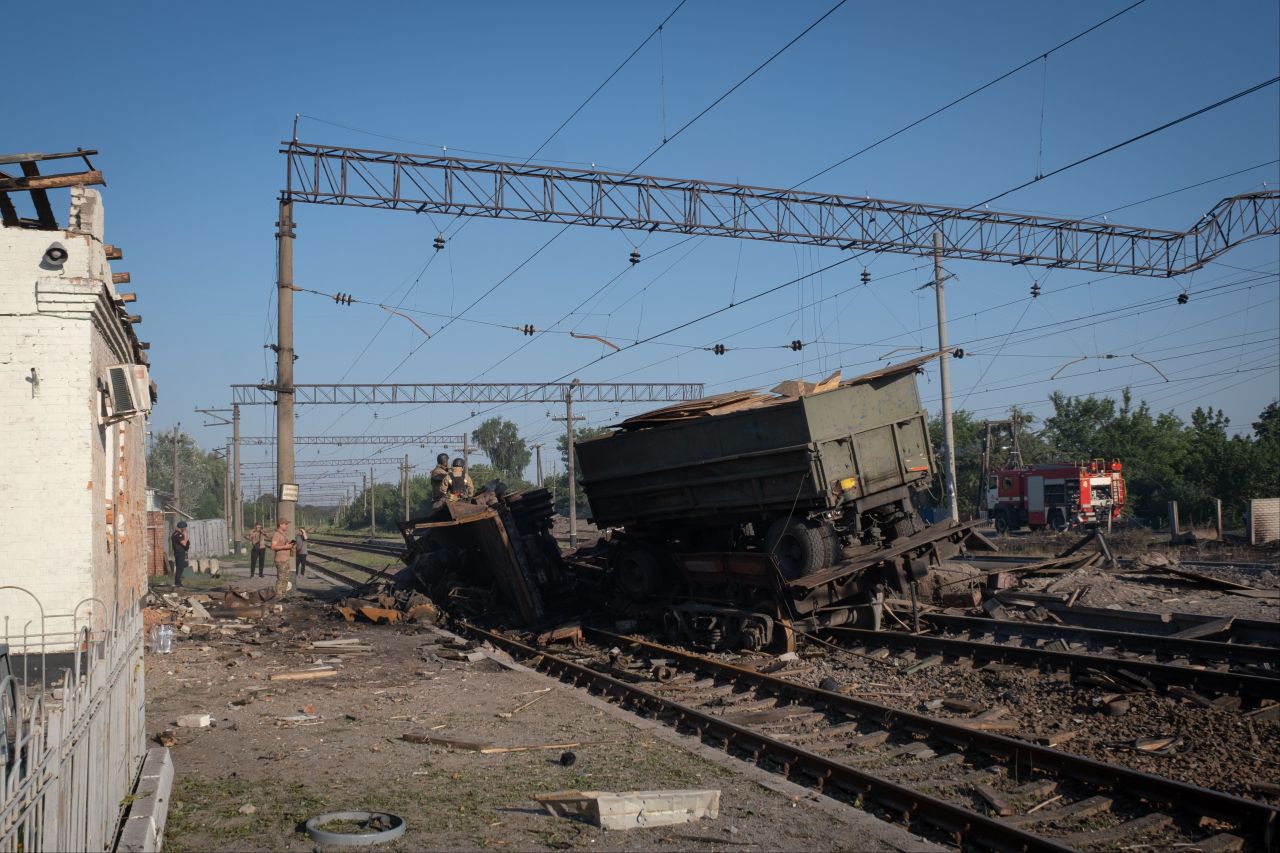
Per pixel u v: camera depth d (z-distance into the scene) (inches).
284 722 378.9
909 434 601.3
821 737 351.6
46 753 151.9
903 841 239.0
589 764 310.8
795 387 606.2
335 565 1619.1
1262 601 628.1
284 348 933.8
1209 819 248.8
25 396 422.3
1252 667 429.1
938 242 1042.7
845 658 511.8
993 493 1910.7
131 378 479.5
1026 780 290.5
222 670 510.6
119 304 502.9
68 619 419.2
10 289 422.3
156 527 1461.6
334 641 629.0
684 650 572.4
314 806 267.0
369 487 4370.1
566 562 775.7
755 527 618.2
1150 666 403.5
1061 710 373.7
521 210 888.3
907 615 589.3
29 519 419.8
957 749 325.7
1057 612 608.4
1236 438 1918.1
